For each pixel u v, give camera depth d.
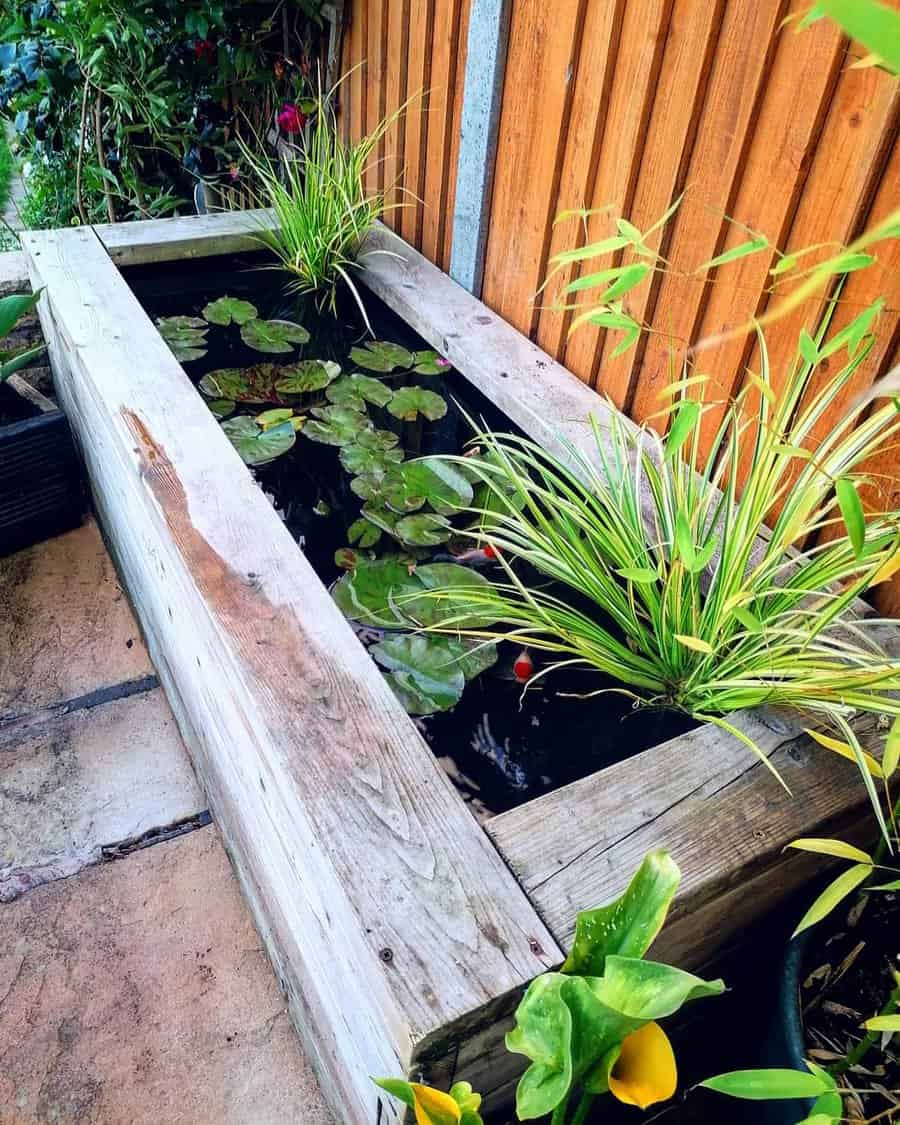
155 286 2.06
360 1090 0.99
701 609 1.22
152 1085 1.28
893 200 1.05
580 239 1.57
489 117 1.69
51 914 1.46
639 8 1.31
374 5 2.01
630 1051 0.66
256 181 2.66
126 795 1.65
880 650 1.00
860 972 1.02
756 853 0.88
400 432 1.67
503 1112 0.95
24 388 2.16
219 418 1.65
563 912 0.80
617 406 1.58
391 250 2.09
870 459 1.16
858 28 0.28
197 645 1.23
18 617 1.99
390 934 0.77
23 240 1.97
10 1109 1.25
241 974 1.41
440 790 0.90
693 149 1.30
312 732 0.94
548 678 1.20
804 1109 0.90
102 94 2.58
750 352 1.31
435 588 1.32
